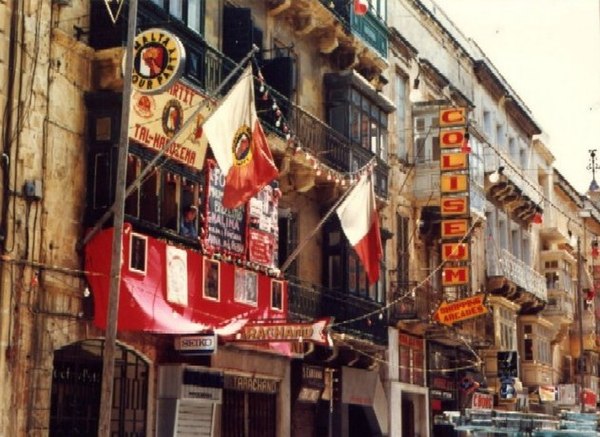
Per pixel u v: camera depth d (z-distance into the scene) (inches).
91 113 629.6
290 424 858.1
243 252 762.8
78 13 627.8
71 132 615.8
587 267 2181.3
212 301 708.0
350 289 935.7
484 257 1433.3
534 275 1615.4
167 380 681.6
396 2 1192.8
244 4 851.4
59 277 593.9
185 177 694.5
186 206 695.1
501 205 1537.9
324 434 927.7
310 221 925.2
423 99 1261.1
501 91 1596.9
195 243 701.3
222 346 737.6
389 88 1149.1
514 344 1481.3
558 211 1990.7
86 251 613.3
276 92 790.5
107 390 485.1
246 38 804.6
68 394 609.6
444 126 1157.1
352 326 931.3
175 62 584.7
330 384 938.7
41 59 592.7
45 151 592.7
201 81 706.2
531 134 1812.3
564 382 1851.6
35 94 586.6
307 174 854.5
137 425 667.4
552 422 717.9
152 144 645.3
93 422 627.2
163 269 650.8
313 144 884.6
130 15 513.7
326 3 936.9
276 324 663.8
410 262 1156.5
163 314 636.7
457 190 1142.3
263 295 784.3
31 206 578.2
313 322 655.1
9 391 551.8
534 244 1744.6
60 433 599.8
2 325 551.2
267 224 801.6
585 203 2271.2
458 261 1138.0
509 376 1357.0
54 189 598.2
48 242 590.2
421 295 1136.2
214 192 724.0
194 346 661.3
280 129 818.2
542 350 1652.3
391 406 1053.2
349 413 1045.8
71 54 617.6
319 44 963.3
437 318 1105.4
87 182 625.9
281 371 844.6
